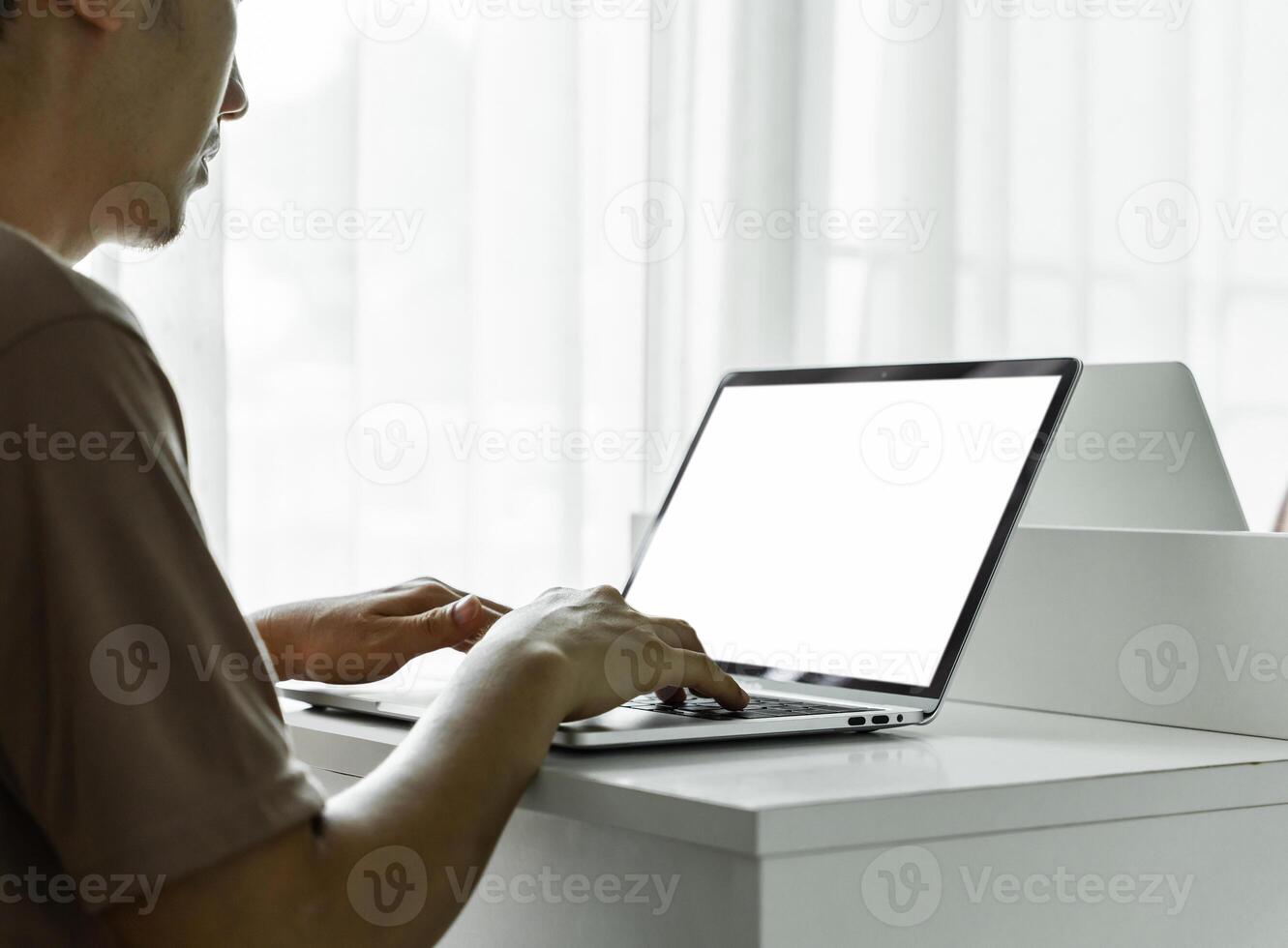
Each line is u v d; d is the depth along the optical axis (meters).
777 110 1.88
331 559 1.51
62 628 0.50
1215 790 0.69
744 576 0.96
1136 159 2.12
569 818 0.65
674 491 1.05
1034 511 1.07
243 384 1.47
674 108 1.78
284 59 1.49
